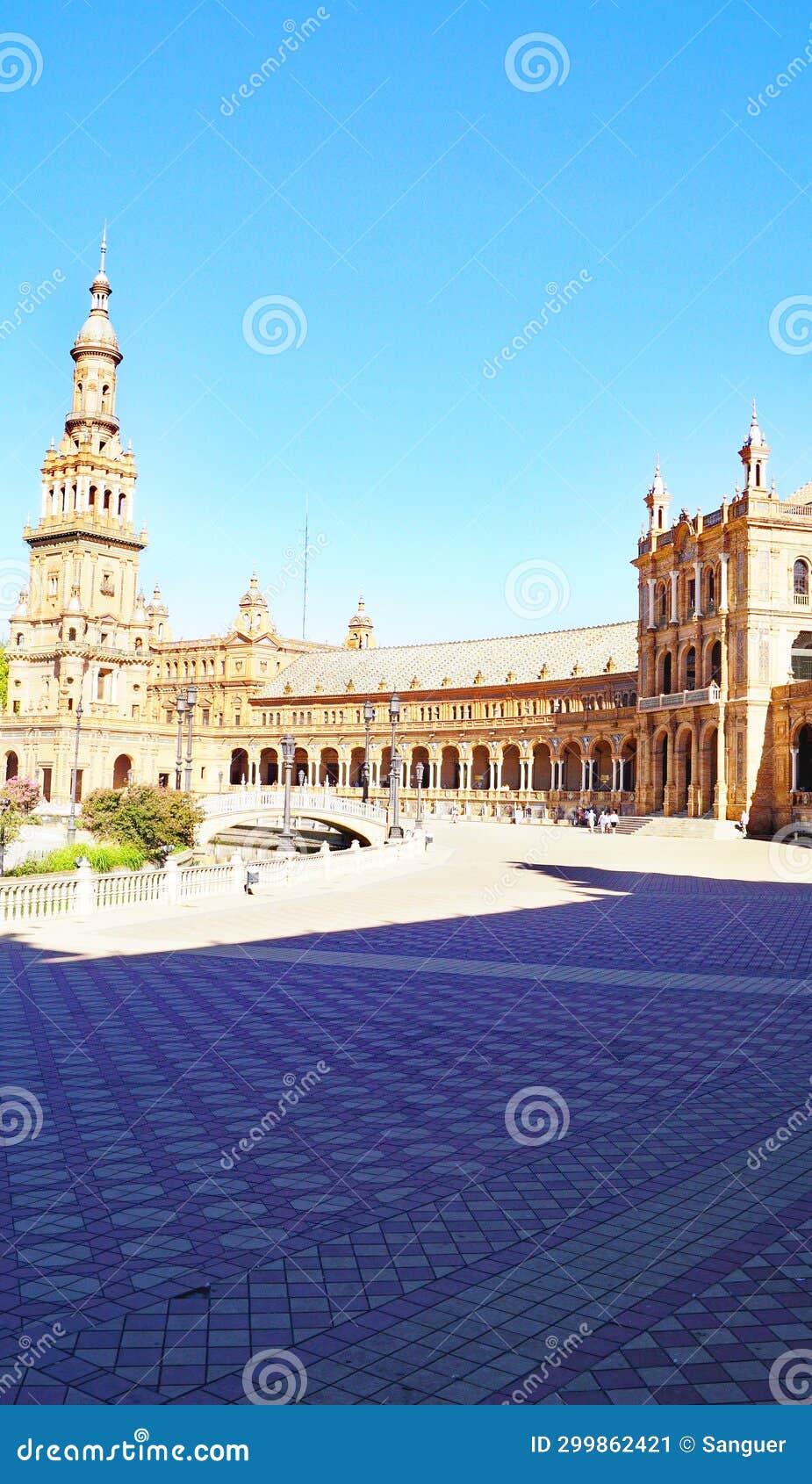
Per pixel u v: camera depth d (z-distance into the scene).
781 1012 18.41
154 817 59.59
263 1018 17.61
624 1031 16.94
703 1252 8.91
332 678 138.88
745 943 26.23
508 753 117.25
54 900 30.88
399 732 124.44
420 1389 6.86
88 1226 9.29
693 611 81.81
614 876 45.00
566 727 105.12
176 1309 7.81
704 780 77.81
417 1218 9.53
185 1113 12.52
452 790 111.94
